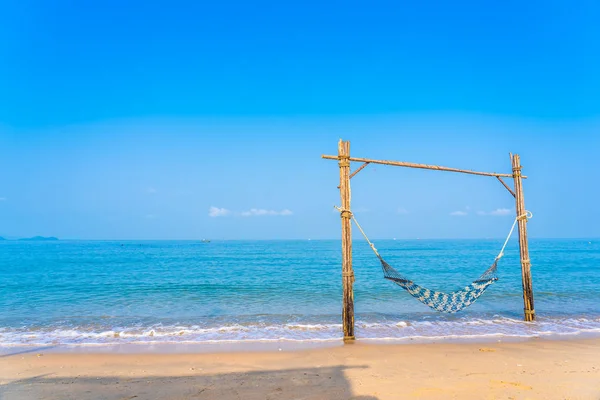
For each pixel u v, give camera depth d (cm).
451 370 761
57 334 1176
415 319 1354
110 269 3594
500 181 1308
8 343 1059
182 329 1235
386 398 613
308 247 10719
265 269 3569
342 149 1032
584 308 1570
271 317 1439
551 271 3147
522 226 1310
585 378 704
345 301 1032
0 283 2522
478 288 1202
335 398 616
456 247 9538
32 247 11144
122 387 690
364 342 1020
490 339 1045
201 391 663
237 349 967
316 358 866
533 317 1301
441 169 1158
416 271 3256
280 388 670
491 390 643
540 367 778
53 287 2327
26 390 679
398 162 1095
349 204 1035
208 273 3183
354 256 5556
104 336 1143
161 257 5644
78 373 778
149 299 1905
